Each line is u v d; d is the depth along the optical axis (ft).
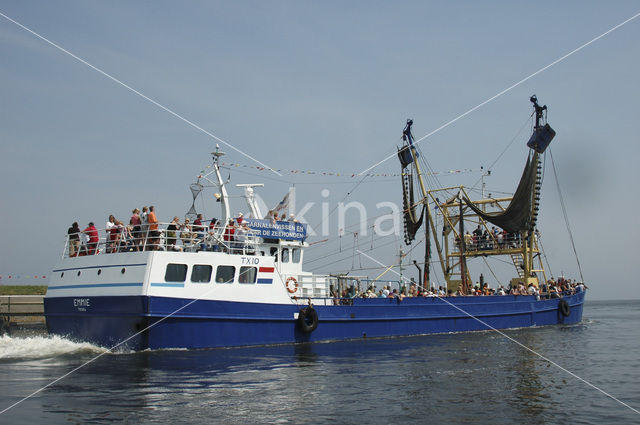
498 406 48.57
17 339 86.38
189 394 51.37
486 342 97.14
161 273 76.48
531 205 128.47
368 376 61.93
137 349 75.97
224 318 81.56
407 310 106.22
